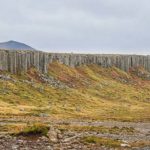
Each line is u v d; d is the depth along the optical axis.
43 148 49.62
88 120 140.62
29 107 183.38
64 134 66.38
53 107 194.25
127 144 59.38
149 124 127.75
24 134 60.59
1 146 50.31
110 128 99.50
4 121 119.88
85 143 57.06
